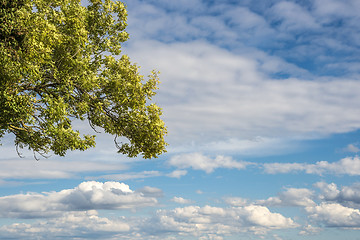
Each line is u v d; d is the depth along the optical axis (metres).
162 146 20.72
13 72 14.59
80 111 18.66
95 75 18.83
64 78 17.14
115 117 20.20
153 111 20.09
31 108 15.84
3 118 15.68
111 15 20.64
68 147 17.58
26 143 18.98
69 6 17.55
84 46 17.69
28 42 14.64
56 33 16.05
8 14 14.12
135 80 19.33
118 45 20.94
